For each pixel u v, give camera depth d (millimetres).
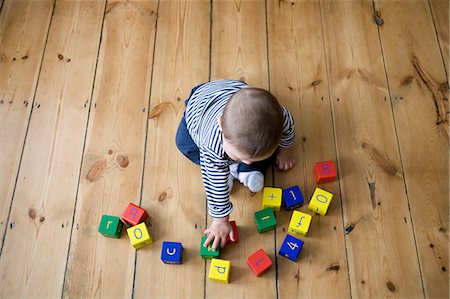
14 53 1471
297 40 1478
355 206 1225
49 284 1156
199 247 1184
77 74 1435
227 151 939
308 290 1126
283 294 1124
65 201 1253
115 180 1277
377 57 1447
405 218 1208
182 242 1191
